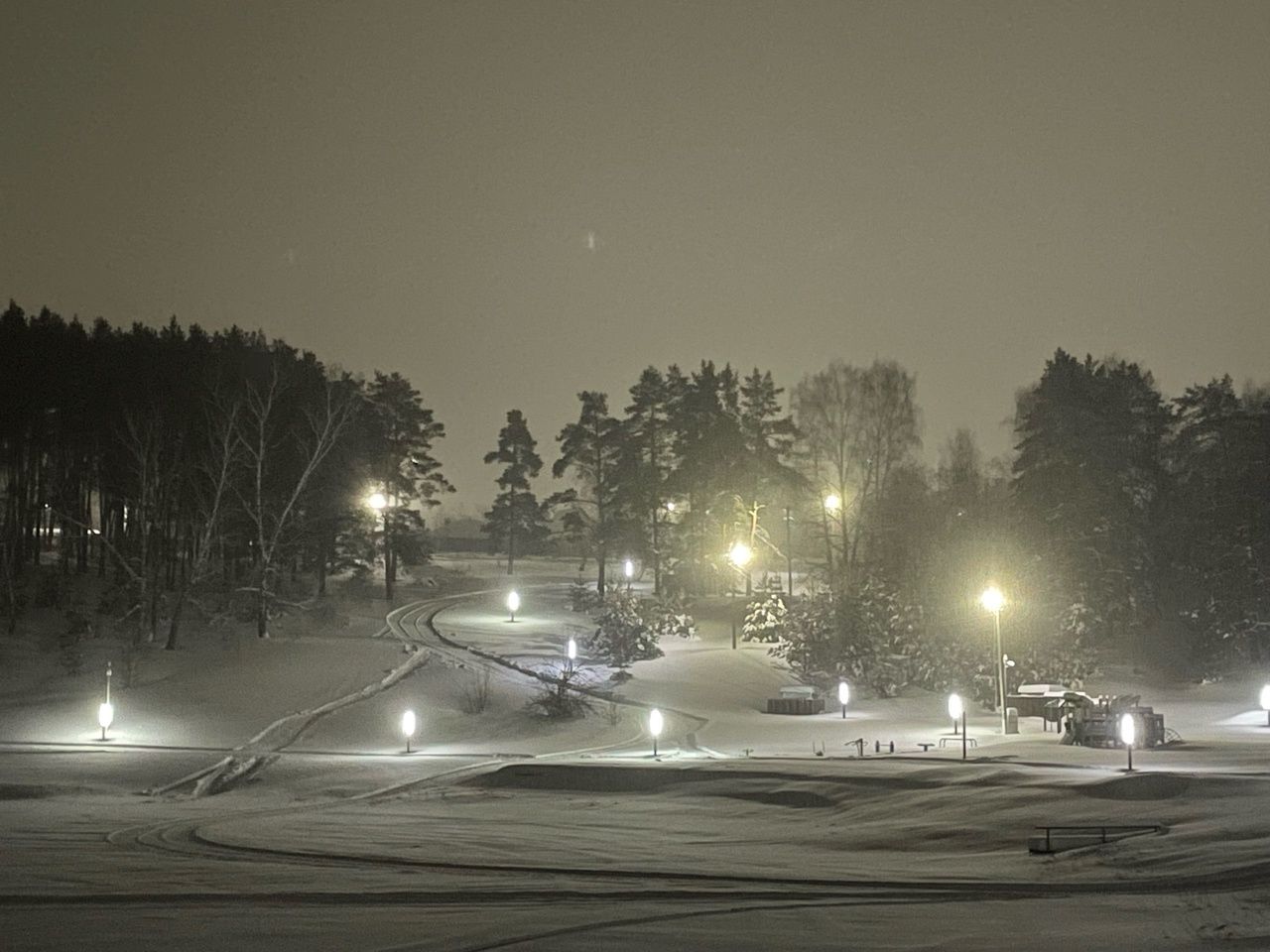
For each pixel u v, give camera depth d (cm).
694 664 6312
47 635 6397
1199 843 2155
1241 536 7194
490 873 2120
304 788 3891
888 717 5341
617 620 6431
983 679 5725
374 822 2978
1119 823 2439
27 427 7238
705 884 1981
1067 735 4178
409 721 4559
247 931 1495
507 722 5056
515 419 10738
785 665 6328
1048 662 5944
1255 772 2984
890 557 7406
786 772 3291
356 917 1611
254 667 5875
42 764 4284
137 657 5928
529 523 10962
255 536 7188
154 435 6650
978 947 1385
